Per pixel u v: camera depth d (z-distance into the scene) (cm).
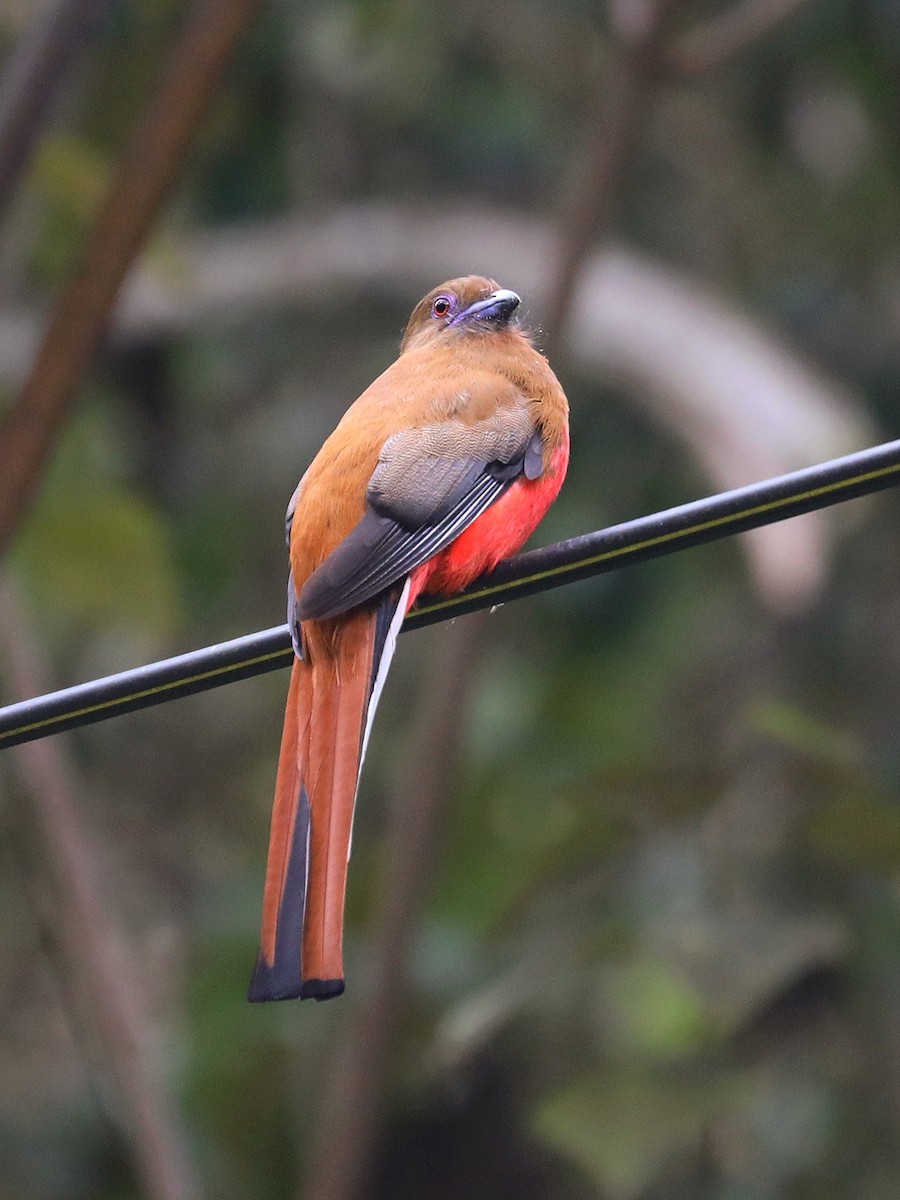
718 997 1020
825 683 1480
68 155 1182
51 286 1396
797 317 1628
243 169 1627
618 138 1238
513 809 1303
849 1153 1145
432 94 1608
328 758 733
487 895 1266
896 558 1512
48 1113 1412
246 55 1559
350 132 1644
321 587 743
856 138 1667
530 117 1633
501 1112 1392
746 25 1241
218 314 1571
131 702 704
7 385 1315
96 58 1452
